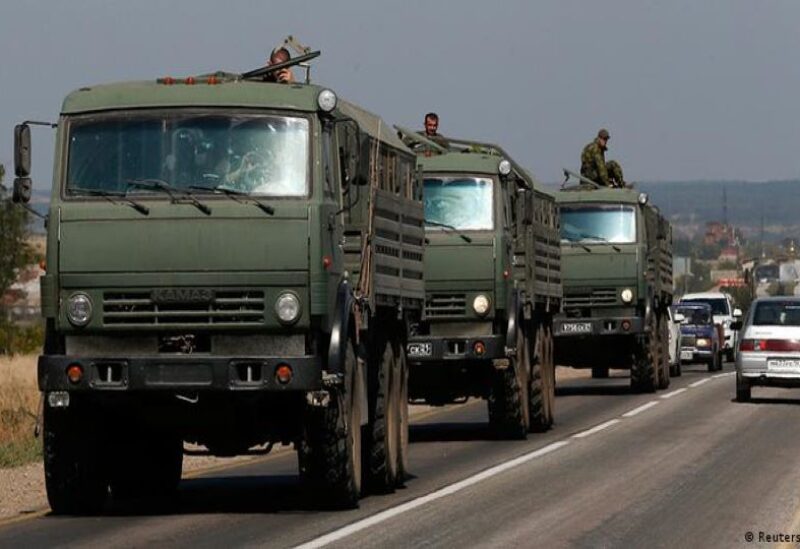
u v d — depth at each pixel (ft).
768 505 122.42
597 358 288.71
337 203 120.16
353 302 120.26
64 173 116.78
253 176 115.34
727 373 380.17
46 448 118.21
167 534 107.65
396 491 134.62
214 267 114.21
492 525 111.14
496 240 186.19
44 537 107.04
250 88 117.08
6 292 565.53
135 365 113.60
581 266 279.90
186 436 123.95
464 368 190.39
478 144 199.52
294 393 115.34
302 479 118.93
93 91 118.52
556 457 164.45
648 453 167.32
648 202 288.92
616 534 106.63
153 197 115.34
